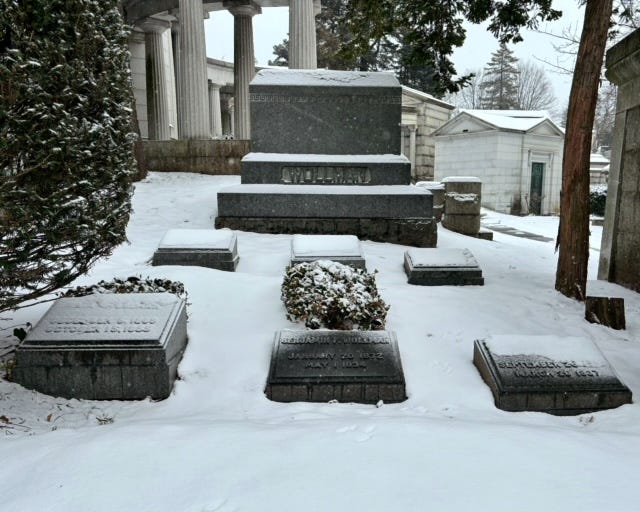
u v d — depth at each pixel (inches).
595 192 944.3
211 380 191.8
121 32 192.9
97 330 185.6
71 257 189.3
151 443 132.3
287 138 425.4
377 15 395.5
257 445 131.5
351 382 181.6
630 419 163.6
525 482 111.2
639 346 228.5
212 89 1085.8
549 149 1006.4
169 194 511.5
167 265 303.1
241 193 396.5
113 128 187.8
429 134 1165.1
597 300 254.8
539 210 1018.7
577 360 187.0
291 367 188.1
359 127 424.2
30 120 152.1
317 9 757.9
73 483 112.3
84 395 181.0
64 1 162.4
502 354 191.6
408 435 138.7
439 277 300.8
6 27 147.0
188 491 108.9
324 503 103.1
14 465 120.8
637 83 313.9
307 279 231.8
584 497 104.6
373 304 224.4
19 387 178.9
